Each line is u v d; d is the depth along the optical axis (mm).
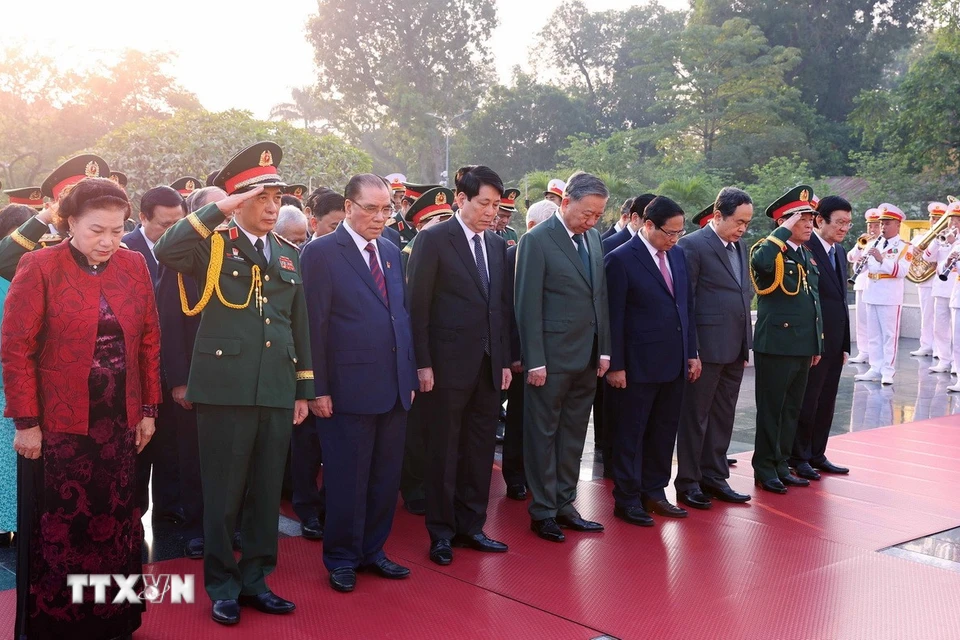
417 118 42094
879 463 6281
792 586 3891
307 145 19047
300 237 4531
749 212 5113
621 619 3482
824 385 5957
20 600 3043
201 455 3422
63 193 3012
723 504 5207
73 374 2949
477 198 4125
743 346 5191
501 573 3975
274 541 3527
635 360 4734
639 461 4844
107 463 3027
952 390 9398
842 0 39219
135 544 3189
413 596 3676
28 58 29484
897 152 27484
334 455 3799
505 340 4281
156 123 18125
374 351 3783
